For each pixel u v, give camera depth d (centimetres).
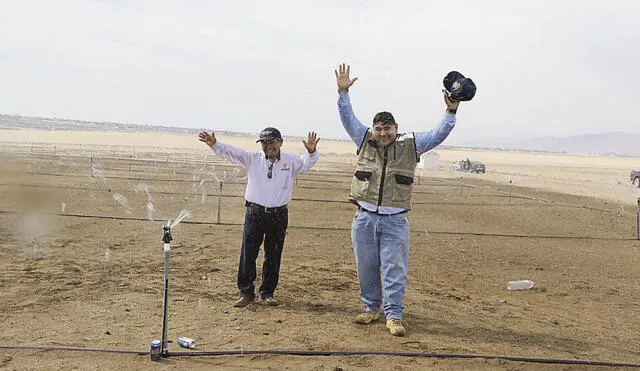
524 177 5350
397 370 485
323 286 805
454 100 577
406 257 613
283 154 671
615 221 1939
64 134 16275
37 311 619
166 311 498
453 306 734
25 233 1140
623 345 607
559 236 1533
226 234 1253
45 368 457
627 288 922
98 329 564
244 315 631
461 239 1380
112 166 3997
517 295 835
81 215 1423
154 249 1038
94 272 824
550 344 590
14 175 2691
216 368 473
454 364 507
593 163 12962
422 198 2586
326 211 1855
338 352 516
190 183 2855
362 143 618
